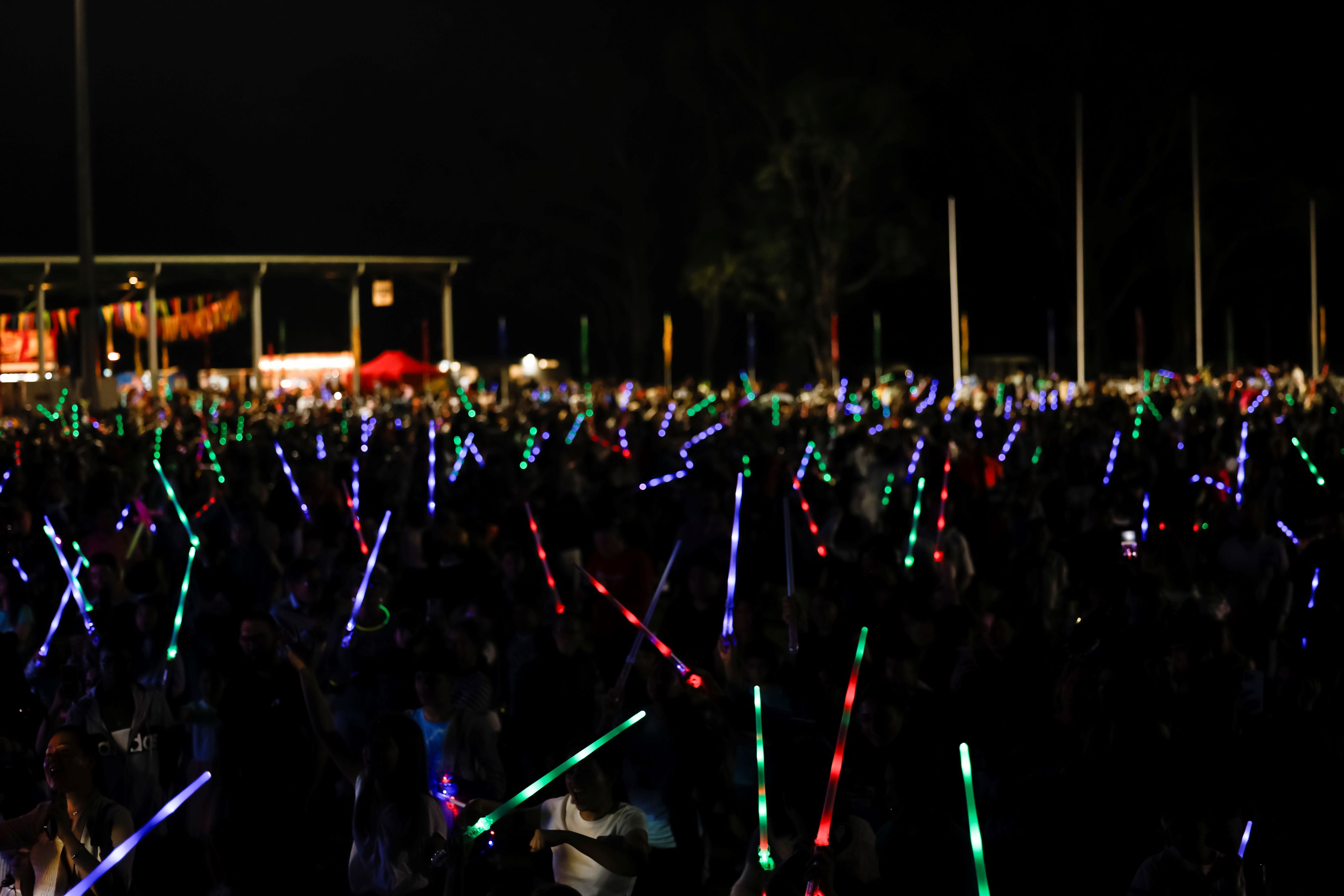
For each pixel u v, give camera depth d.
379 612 9.50
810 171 68.00
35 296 46.00
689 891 7.31
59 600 11.50
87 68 30.55
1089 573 9.87
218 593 10.55
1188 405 26.14
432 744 7.37
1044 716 7.55
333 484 15.74
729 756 7.69
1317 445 18.80
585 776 6.11
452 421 26.22
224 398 37.00
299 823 7.91
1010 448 22.58
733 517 13.11
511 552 10.93
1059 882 6.57
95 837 5.88
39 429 24.20
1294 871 6.50
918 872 5.70
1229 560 10.92
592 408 32.88
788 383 64.44
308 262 44.81
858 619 8.64
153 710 7.96
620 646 10.56
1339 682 7.84
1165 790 6.55
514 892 5.63
